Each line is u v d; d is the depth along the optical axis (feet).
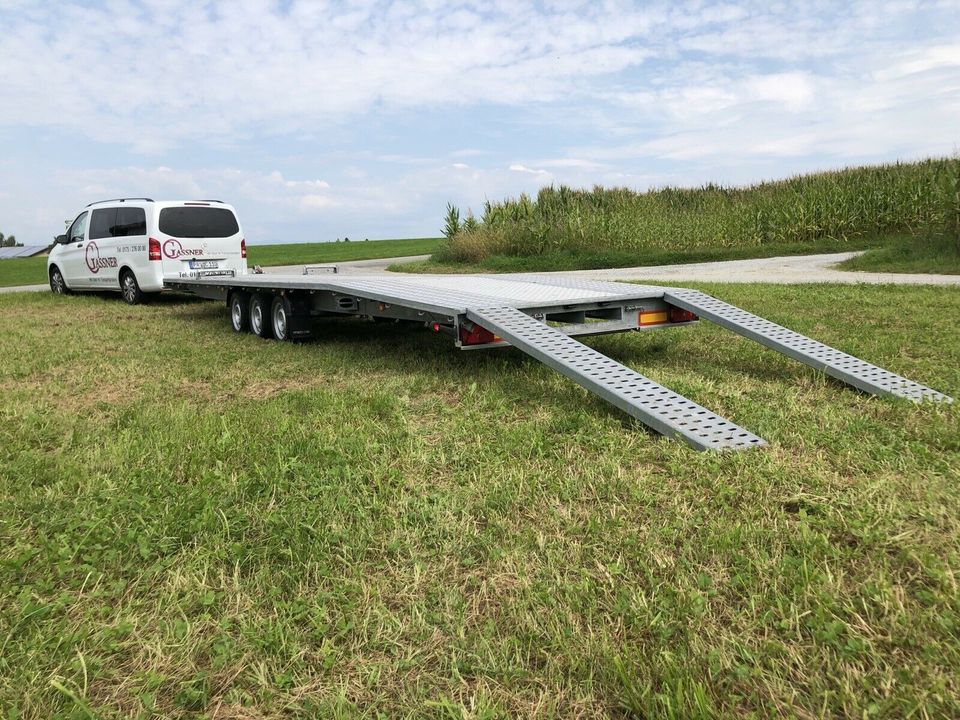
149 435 13.39
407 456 12.07
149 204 39.50
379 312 21.91
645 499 9.90
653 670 6.28
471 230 77.30
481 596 7.70
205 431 13.16
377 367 20.83
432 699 6.15
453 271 66.44
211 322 33.45
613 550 8.51
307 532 9.16
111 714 6.07
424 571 8.22
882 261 51.88
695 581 7.70
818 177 87.81
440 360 21.18
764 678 6.15
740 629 6.91
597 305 19.67
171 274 39.91
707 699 5.89
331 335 28.09
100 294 49.98
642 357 21.22
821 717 5.69
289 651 6.81
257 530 9.39
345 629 7.09
